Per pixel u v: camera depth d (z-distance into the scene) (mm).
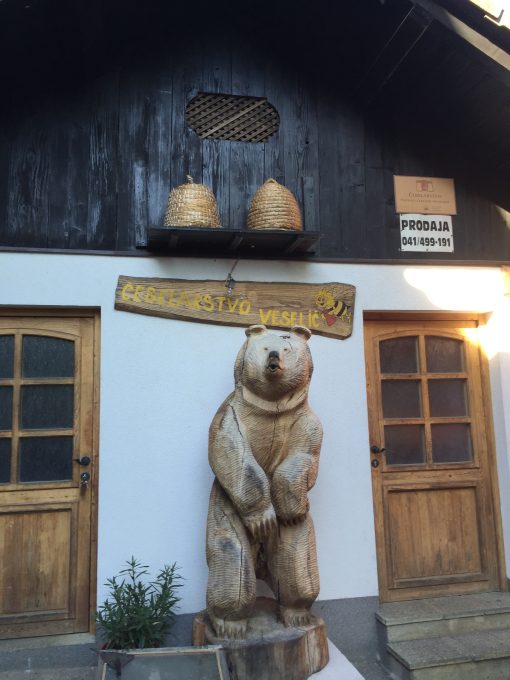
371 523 3664
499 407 4027
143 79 3902
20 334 3541
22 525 3404
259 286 3732
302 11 3947
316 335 3785
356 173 4129
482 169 4309
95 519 3467
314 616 3033
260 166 3998
